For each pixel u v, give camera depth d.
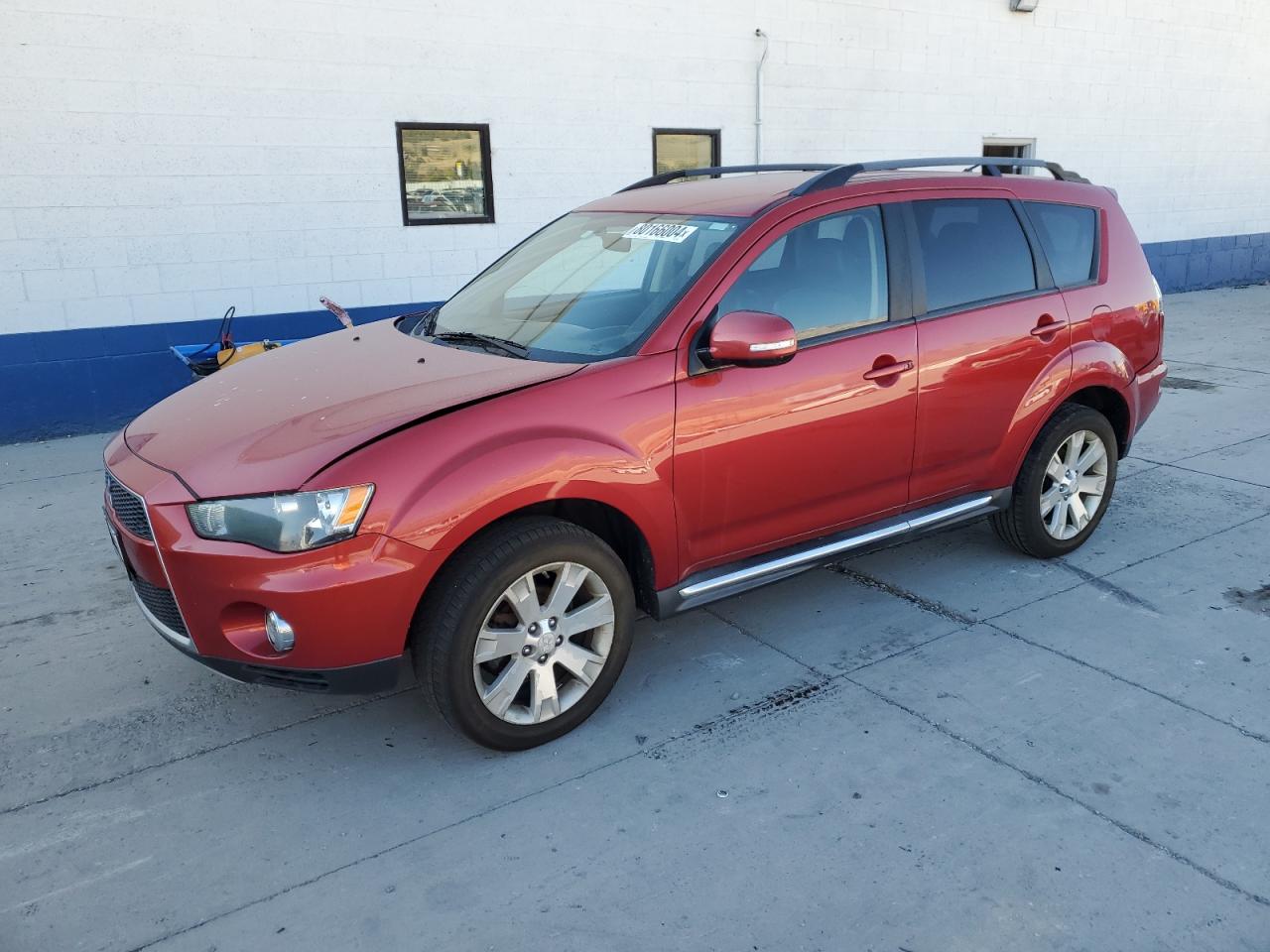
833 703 3.46
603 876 2.63
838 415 3.61
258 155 7.49
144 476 3.01
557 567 3.09
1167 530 5.04
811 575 4.56
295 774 3.12
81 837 2.82
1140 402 4.77
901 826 2.81
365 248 8.09
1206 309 13.28
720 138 9.79
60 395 7.14
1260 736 3.22
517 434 2.96
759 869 2.65
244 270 7.63
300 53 7.48
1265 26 14.93
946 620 4.08
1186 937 2.39
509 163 8.61
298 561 2.71
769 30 9.78
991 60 11.80
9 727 3.39
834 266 3.67
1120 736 3.23
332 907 2.54
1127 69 13.37
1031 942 2.38
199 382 3.81
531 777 3.07
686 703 3.48
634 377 3.19
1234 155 15.27
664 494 3.25
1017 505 4.42
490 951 2.39
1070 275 4.44
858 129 10.81
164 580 2.92
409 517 2.77
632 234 3.88
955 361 3.91
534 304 3.79
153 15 6.90
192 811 2.94
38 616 4.24
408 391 3.14
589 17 8.68
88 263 7.06
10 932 2.46
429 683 2.98
